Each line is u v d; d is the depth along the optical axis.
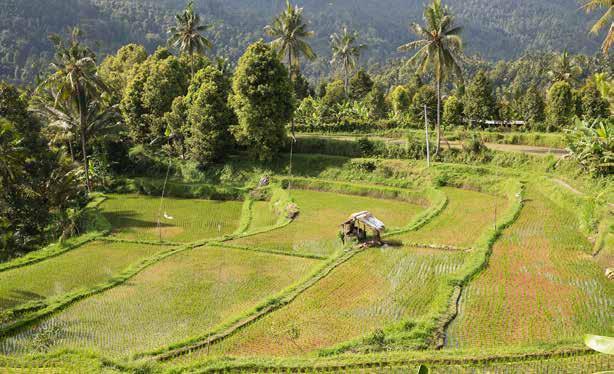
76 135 51.88
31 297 25.89
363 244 29.77
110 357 18.16
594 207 29.33
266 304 22.12
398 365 16.22
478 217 34.91
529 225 31.27
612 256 23.95
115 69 77.94
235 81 51.25
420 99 68.25
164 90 58.75
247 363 16.77
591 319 18.91
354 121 65.69
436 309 20.34
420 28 44.84
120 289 25.92
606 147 34.56
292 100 53.47
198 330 20.86
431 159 48.84
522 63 170.25
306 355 17.81
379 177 48.38
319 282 24.59
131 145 61.38
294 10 59.09
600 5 29.02
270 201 46.50
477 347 17.36
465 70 179.38
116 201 48.72
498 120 65.81
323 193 47.66
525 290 21.88
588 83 64.62
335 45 91.12
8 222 35.59
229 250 31.81
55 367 16.97
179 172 55.31
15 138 39.97
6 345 20.34
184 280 26.75
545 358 16.14
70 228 38.72
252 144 53.28
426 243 29.70
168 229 39.47
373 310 21.28
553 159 42.00
